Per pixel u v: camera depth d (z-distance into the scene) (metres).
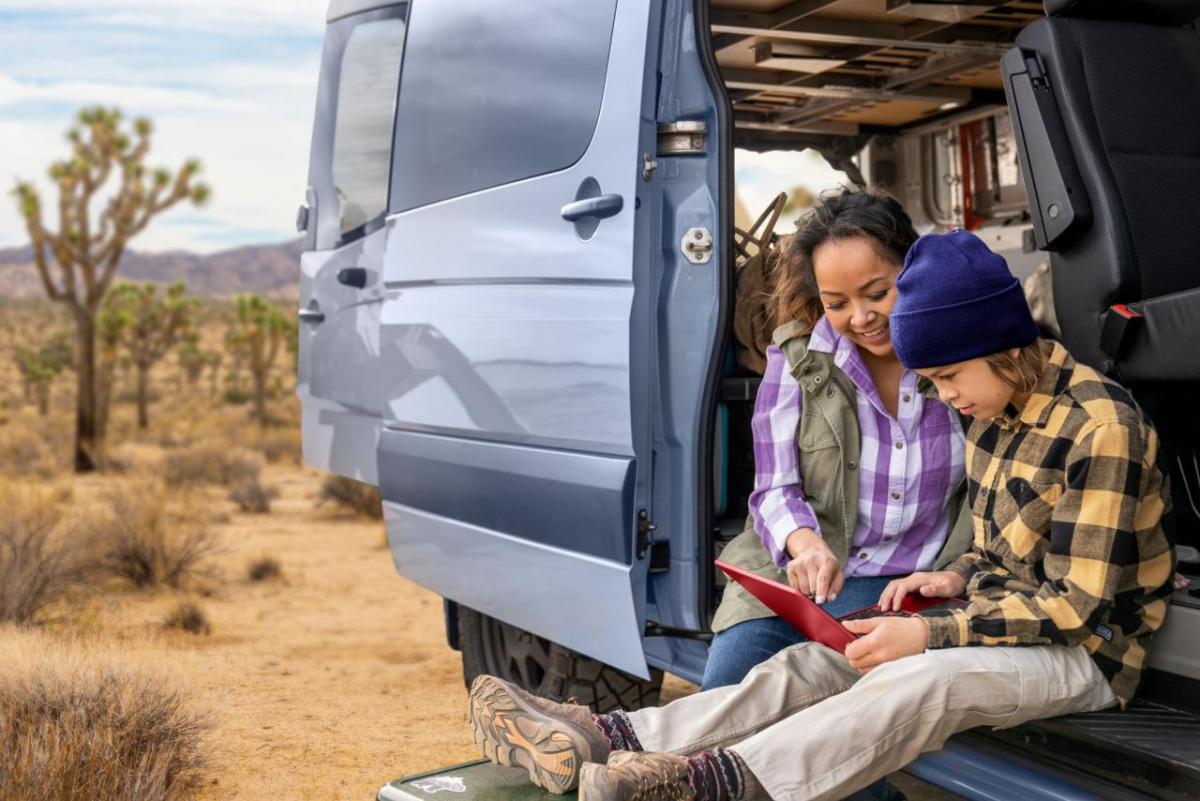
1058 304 2.93
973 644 2.54
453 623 4.91
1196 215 2.85
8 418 40.50
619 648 3.31
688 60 3.25
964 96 5.40
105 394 27.83
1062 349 2.60
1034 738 2.60
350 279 5.24
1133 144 2.87
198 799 4.00
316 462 5.66
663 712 2.74
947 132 5.84
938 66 5.02
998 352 2.51
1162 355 2.67
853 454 3.01
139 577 8.25
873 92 5.33
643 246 3.24
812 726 2.50
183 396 58.22
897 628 2.54
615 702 4.16
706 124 3.22
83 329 19.94
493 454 3.84
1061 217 2.83
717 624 3.05
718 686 2.96
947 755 2.63
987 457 2.69
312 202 5.84
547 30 3.74
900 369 3.01
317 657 6.33
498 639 4.66
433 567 4.28
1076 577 2.47
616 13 3.41
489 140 3.98
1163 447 2.88
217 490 16.58
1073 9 2.97
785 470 3.03
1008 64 2.97
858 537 3.04
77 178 19.83
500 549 3.83
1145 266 2.78
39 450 22.73
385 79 5.20
